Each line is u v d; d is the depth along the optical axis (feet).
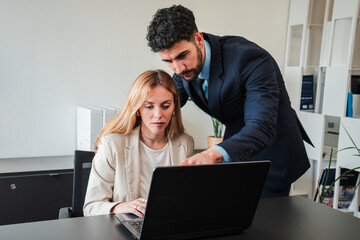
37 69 9.55
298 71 12.06
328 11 11.39
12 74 9.31
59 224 3.62
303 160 6.07
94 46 10.08
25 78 9.45
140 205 4.06
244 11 11.84
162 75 5.06
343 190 11.12
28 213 9.37
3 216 9.11
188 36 4.49
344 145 10.66
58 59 9.73
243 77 5.08
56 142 9.98
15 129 9.50
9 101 9.36
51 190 9.57
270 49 12.44
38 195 9.44
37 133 9.75
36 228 3.50
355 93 10.80
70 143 10.15
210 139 10.45
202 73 5.40
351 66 10.48
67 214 5.75
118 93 10.52
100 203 4.61
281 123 5.78
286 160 5.91
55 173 9.60
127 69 10.53
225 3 11.52
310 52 12.69
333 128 12.30
